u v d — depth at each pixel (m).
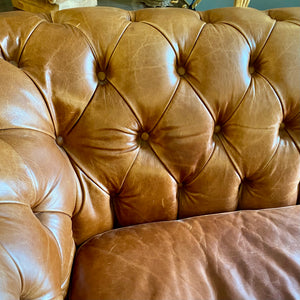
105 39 0.66
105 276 0.62
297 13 0.79
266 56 0.73
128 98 0.67
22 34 0.62
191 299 0.59
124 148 0.70
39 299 0.46
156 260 0.65
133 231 0.73
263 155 0.77
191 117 0.71
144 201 0.75
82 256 0.67
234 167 0.77
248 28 0.73
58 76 0.63
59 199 0.60
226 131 0.76
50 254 0.50
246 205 0.84
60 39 0.63
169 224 0.76
